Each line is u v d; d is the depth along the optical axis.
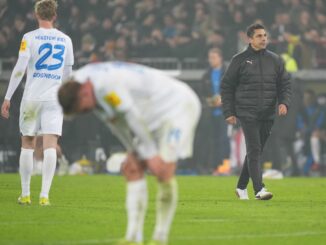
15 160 68.00
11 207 32.25
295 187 47.97
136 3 76.50
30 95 33.06
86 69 21.39
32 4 75.75
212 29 73.19
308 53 71.31
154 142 22.08
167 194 21.08
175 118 21.83
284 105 37.78
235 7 73.62
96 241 23.59
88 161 67.50
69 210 31.48
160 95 21.89
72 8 76.00
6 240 23.73
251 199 38.09
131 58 73.31
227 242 23.66
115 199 37.69
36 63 33.06
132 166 21.33
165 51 73.38
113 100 20.72
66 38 33.56
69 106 20.81
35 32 33.28
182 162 66.81
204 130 65.44
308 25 72.38
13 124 67.88
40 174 59.44
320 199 38.41
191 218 29.25
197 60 72.75
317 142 67.19
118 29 75.25
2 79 72.56
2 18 75.94
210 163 65.75
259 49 37.66
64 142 68.00
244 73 37.53
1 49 75.00
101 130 67.56
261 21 71.88
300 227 27.06
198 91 71.38
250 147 37.31
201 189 45.28
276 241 23.98
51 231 25.58
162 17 75.56
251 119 37.31
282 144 65.00
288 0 73.31
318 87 70.69
